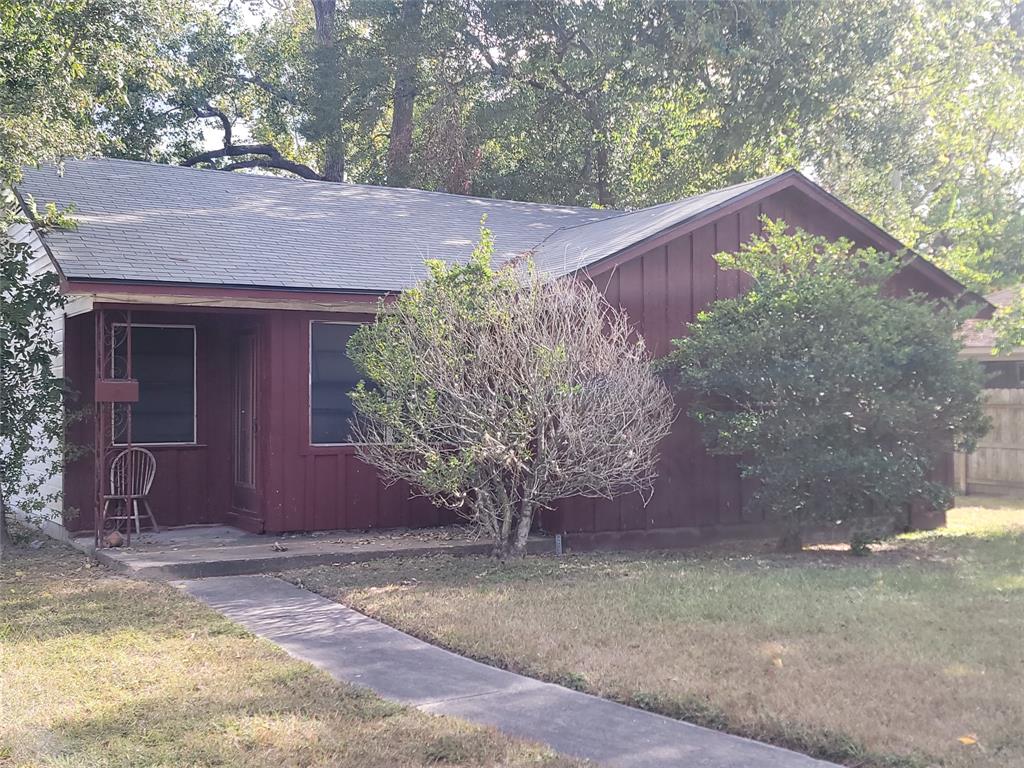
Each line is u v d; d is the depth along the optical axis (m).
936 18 23.83
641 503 11.27
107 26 11.54
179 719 5.07
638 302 11.37
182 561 9.26
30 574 9.23
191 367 12.24
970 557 10.24
